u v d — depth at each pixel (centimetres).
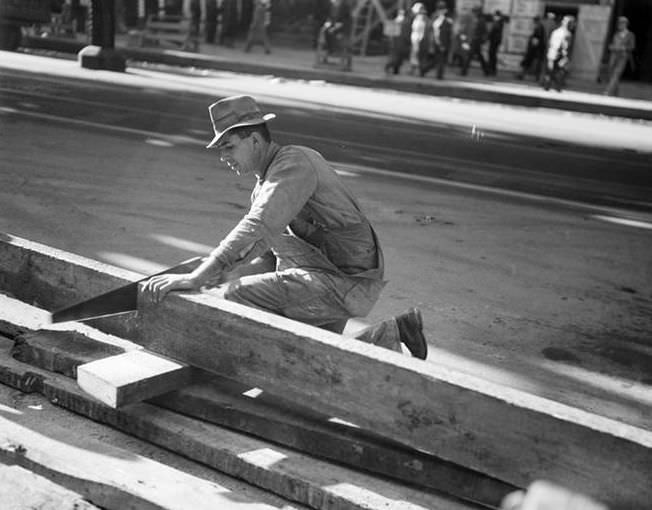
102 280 390
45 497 305
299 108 1559
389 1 2927
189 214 729
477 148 1278
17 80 1606
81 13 2828
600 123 1870
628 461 264
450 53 2522
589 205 930
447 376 296
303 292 365
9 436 336
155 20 2695
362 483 311
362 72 2403
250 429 337
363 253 373
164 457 335
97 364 348
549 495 276
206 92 1683
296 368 324
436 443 299
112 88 1612
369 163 1061
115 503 305
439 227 766
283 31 3034
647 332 537
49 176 827
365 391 310
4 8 2227
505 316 542
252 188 857
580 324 541
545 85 2306
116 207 730
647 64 2828
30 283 422
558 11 2688
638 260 716
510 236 758
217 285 391
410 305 545
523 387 435
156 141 1084
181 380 352
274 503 310
